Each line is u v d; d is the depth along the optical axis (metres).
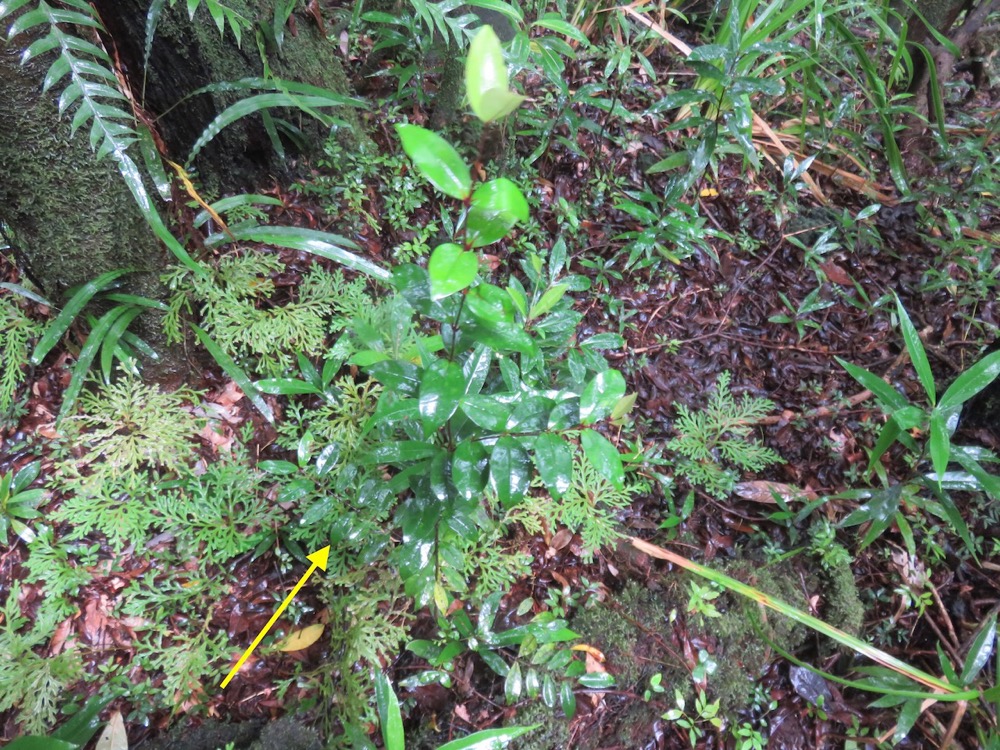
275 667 0.85
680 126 1.11
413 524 0.74
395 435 0.83
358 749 0.70
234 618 0.86
